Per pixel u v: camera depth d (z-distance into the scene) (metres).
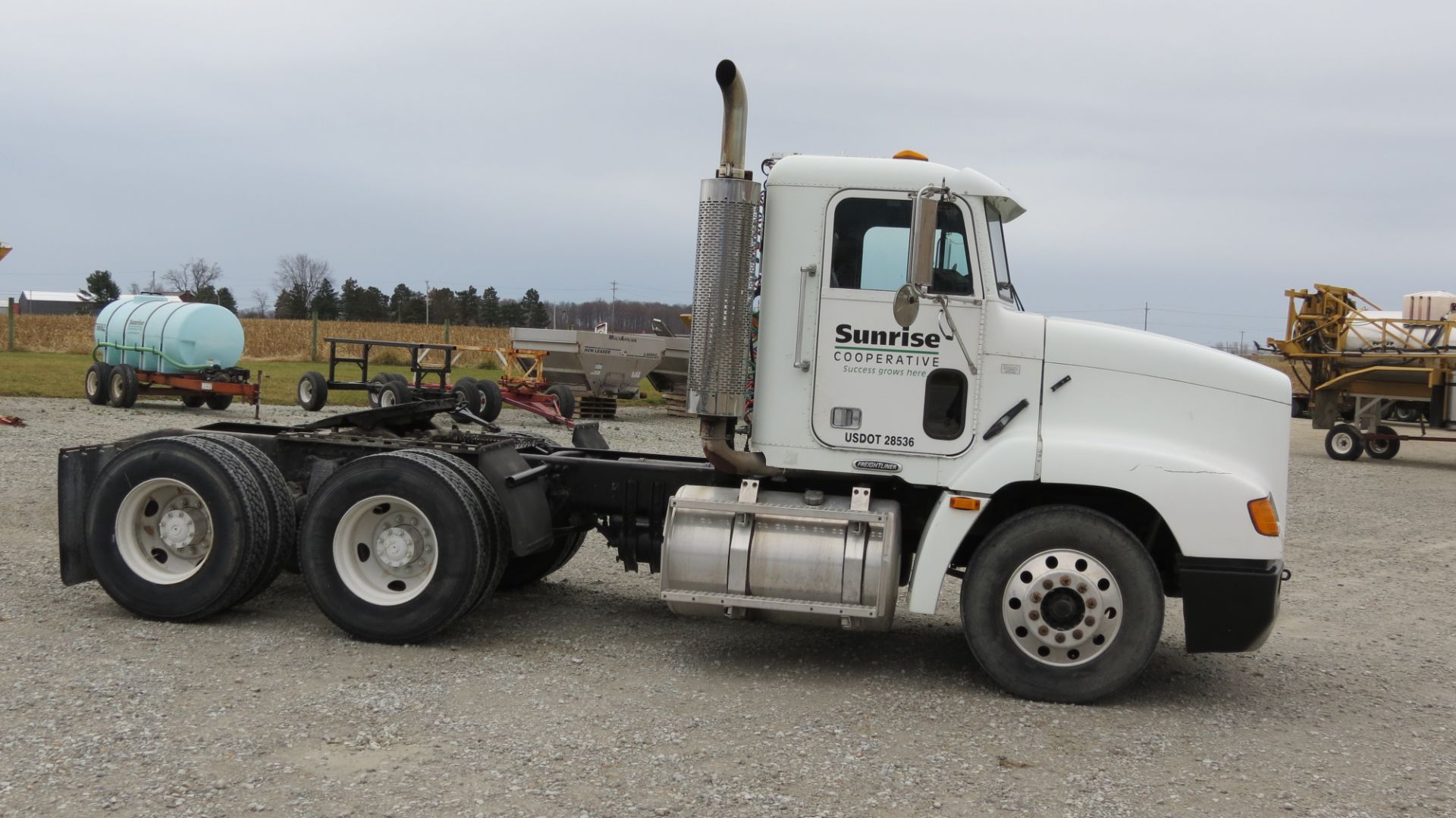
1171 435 5.86
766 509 5.92
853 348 6.05
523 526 6.52
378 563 6.47
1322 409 23.27
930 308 5.97
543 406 21.52
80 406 20.06
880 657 6.59
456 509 6.19
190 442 6.64
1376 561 10.97
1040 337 5.94
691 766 4.59
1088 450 5.73
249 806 4.02
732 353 5.98
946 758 4.84
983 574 5.82
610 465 6.83
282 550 6.74
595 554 9.74
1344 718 5.76
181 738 4.67
